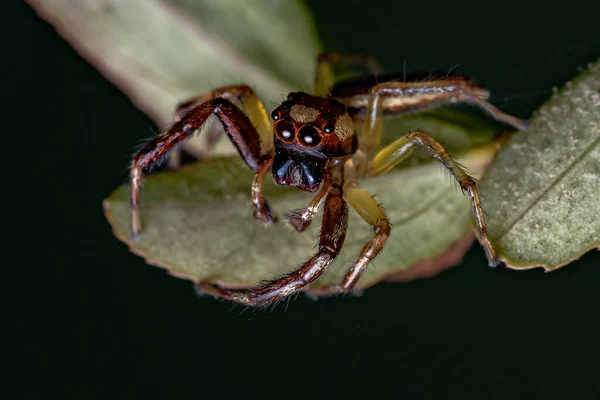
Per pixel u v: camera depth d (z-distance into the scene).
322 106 0.08
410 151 0.08
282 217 0.08
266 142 0.08
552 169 0.07
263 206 0.08
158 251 0.08
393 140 0.08
